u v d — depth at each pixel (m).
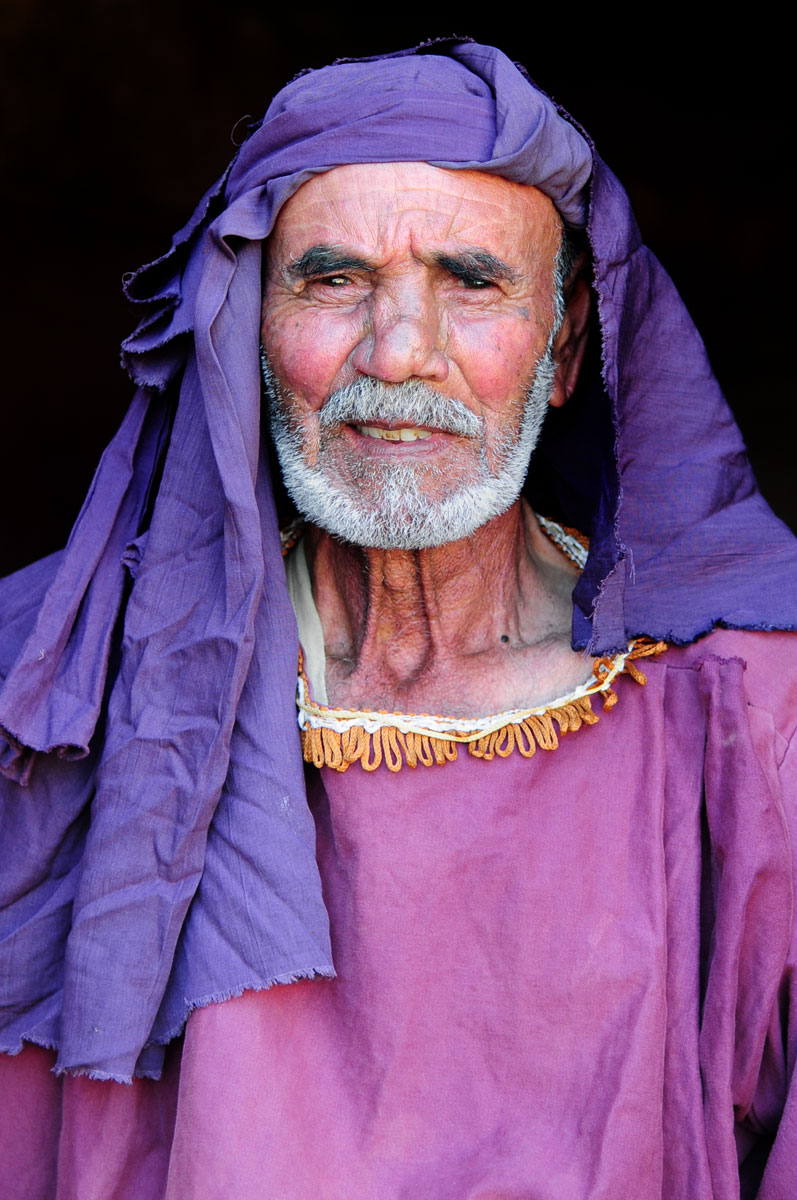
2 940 1.87
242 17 7.22
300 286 1.81
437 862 1.80
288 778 1.76
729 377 7.27
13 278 7.40
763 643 1.93
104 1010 1.74
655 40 7.25
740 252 7.39
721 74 7.29
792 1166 1.74
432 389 1.78
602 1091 1.74
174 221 7.52
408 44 7.25
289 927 1.71
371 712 1.84
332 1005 1.79
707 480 1.99
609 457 1.85
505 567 1.99
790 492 6.85
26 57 7.16
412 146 1.74
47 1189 1.90
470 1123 1.76
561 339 1.97
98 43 7.18
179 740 1.76
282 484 2.05
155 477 1.93
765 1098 1.84
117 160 7.39
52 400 7.32
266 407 1.91
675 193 7.40
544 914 1.80
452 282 1.80
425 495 1.81
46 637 1.82
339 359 1.80
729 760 1.82
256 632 1.81
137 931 1.75
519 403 1.85
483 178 1.76
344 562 1.99
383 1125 1.75
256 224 1.78
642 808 1.84
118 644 1.89
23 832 1.89
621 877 1.82
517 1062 1.77
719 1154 1.74
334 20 7.23
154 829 1.76
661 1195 1.75
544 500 2.17
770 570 1.98
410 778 1.83
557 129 1.78
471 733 1.84
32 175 7.36
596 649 1.82
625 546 1.80
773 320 7.35
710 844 1.83
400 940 1.78
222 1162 1.68
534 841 1.82
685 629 1.92
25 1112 1.90
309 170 1.75
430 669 1.97
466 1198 1.69
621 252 1.86
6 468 7.09
